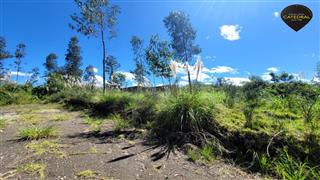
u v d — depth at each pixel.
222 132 4.64
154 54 10.94
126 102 8.30
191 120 5.05
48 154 4.30
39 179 3.39
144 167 3.81
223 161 4.06
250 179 3.46
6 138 5.35
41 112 9.69
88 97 11.52
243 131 4.38
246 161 4.00
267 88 6.76
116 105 8.53
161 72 10.16
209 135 4.70
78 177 3.45
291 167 3.48
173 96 5.85
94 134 5.68
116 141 5.11
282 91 6.35
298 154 3.73
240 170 3.76
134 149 4.60
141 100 7.39
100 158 4.13
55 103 13.34
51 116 8.48
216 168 3.80
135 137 5.36
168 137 5.08
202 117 5.04
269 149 3.95
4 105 12.59
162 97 6.72
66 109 10.73
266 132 4.17
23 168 3.73
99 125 6.69
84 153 4.36
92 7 15.70
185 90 6.05
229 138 4.47
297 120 4.66
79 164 3.87
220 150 4.29
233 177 3.52
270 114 5.08
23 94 14.52
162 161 4.04
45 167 3.76
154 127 5.57
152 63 10.72
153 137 5.27
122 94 9.12
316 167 3.45
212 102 5.51
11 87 15.14
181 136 4.95
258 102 5.99
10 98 13.46
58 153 4.34
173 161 4.04
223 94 6.48
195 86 6.23
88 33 15.70
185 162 4.00
